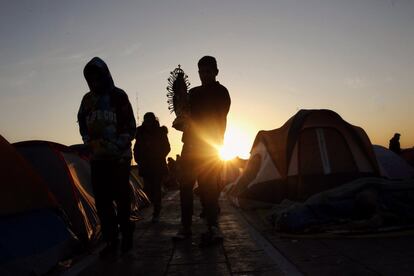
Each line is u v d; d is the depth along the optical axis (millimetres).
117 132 5223
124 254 5219
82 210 5977
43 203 5176
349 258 4422
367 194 6281
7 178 4715
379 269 3939
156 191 8297
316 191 9391
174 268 4438
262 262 4480
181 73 5867
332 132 10039
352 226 5918
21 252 4273
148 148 8344
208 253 5047
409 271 3818
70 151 7023
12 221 4531
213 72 5688
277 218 6465
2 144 4910
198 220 8312
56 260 4746
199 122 5621
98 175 5188
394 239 5305
